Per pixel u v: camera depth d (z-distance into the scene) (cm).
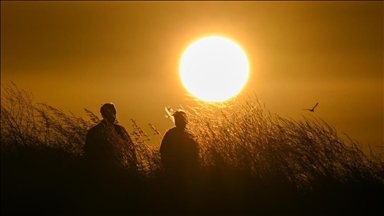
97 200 3216
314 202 3225
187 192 3275
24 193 3209
